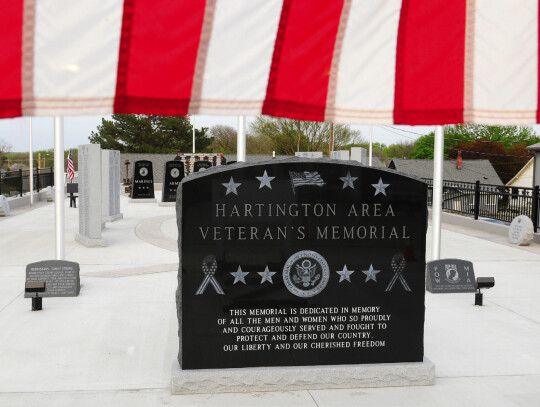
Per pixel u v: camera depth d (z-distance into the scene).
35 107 2.12
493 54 2.57
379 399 5.20
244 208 5.30
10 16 2.04
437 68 2.57
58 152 9.27
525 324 7.60
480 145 76.50
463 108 2.60
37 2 2.06
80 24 2.11
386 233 5.48
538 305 8.55
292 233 5.36
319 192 5.38
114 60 2.17
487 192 18.12
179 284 5.32
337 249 5.42
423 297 5.55
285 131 67.56
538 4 2.56
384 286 5.50
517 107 2.63
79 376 5.71
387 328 5.53
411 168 65.62
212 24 2.26
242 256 5.31
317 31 2.40
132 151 65.38
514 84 2.61
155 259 12.28
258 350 5.38
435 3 2.50
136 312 8.02
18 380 5.60
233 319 5.33
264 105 2.38
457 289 8.97
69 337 6.90
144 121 65.19
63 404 5.07
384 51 2.51
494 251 13.55
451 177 65.12
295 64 2.40
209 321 5.31
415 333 5.56
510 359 6.29
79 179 14.93
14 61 2.07
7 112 2.09
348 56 2.49
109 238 15.36
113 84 2.18
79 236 14.56
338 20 2.43
